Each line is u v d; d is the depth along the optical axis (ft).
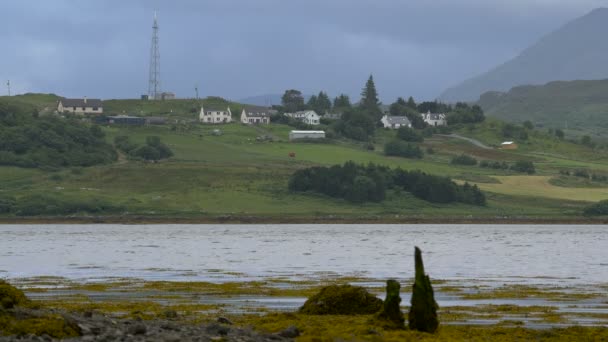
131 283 392.88
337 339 207.31
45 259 571.28
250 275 447.01
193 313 276.41
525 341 219.20
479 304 313.12
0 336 182.19
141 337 192.24
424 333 218.79
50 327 192.13
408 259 584.40
